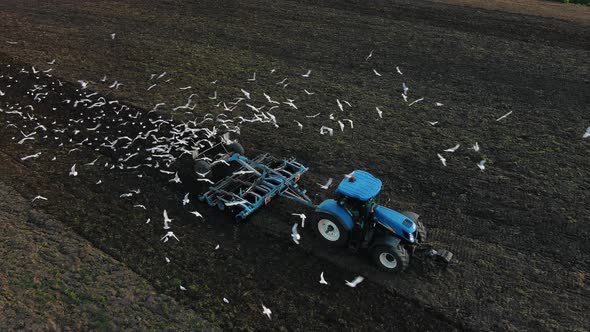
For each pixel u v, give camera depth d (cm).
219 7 2392
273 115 1391
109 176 1106
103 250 882
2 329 719
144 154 1196
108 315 748
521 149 1214
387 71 1677
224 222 959
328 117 1377
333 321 746
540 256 872
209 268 844
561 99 1462
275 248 892
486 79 1605
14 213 972
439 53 1812
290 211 992
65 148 1220
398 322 745
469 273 836
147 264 851
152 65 1736
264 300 782
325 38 1978
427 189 1065
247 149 1216
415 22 2138
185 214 980
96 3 2473
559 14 2220
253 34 2030
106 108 1428
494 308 768
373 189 813
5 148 1212
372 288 805
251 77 1642
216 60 1778
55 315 747
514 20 2138
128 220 962
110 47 1905
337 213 835
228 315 753
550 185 1069
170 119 1367
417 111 1408
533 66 1684
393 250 783
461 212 991
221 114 1392
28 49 1875
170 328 729
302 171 1043
